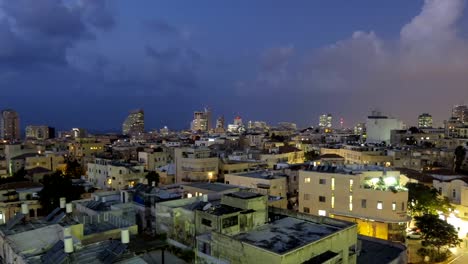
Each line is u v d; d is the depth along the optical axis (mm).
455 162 137500
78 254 30453
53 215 42969
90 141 193125
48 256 30469
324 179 75875
